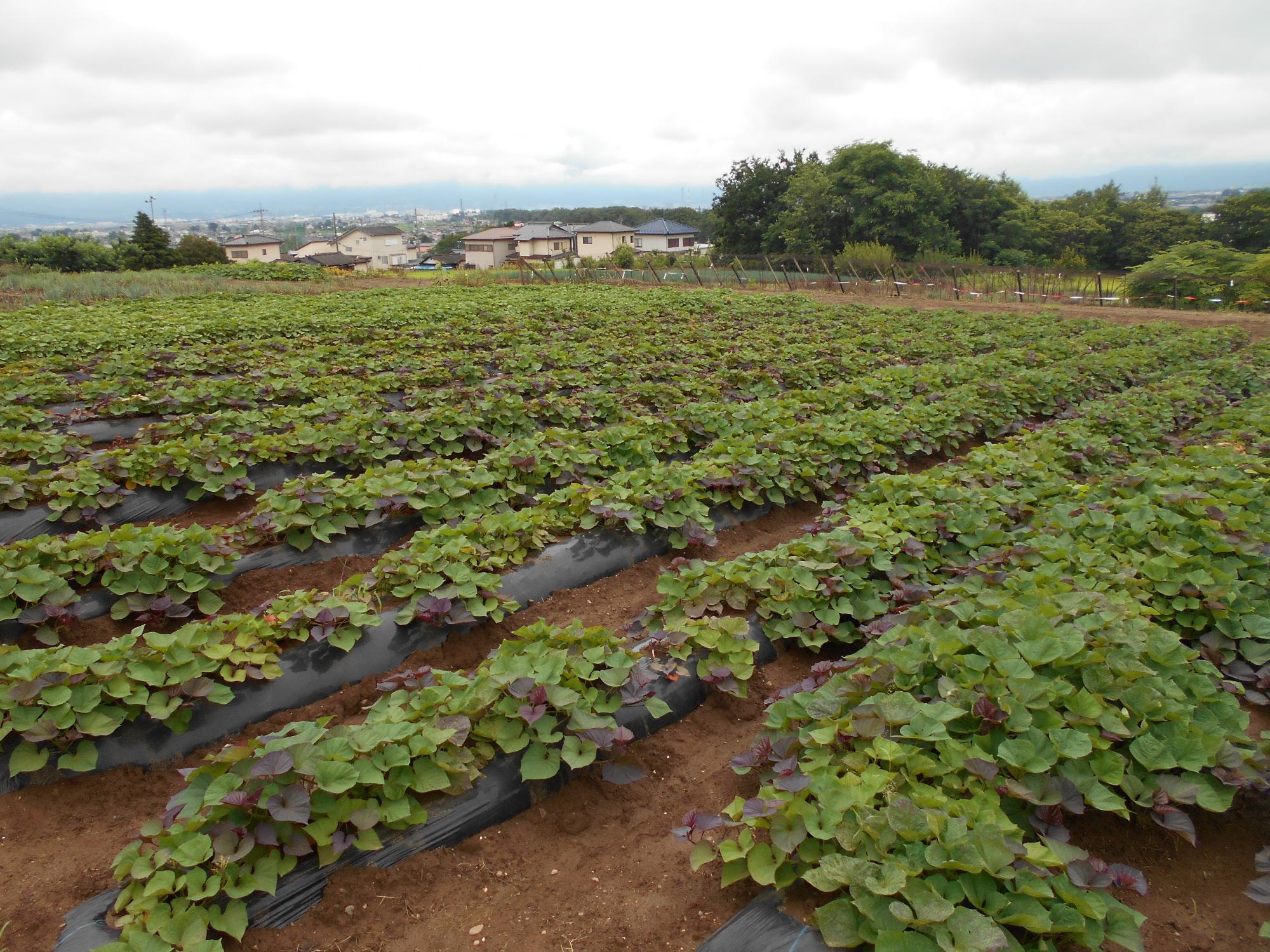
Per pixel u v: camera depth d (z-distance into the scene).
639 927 3.85
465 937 3.82
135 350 15.26
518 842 4.39
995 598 5.41
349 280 39.34
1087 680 4.58
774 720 4.70
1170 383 14.78
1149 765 4.20
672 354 16.73
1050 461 9.67
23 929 3.84
